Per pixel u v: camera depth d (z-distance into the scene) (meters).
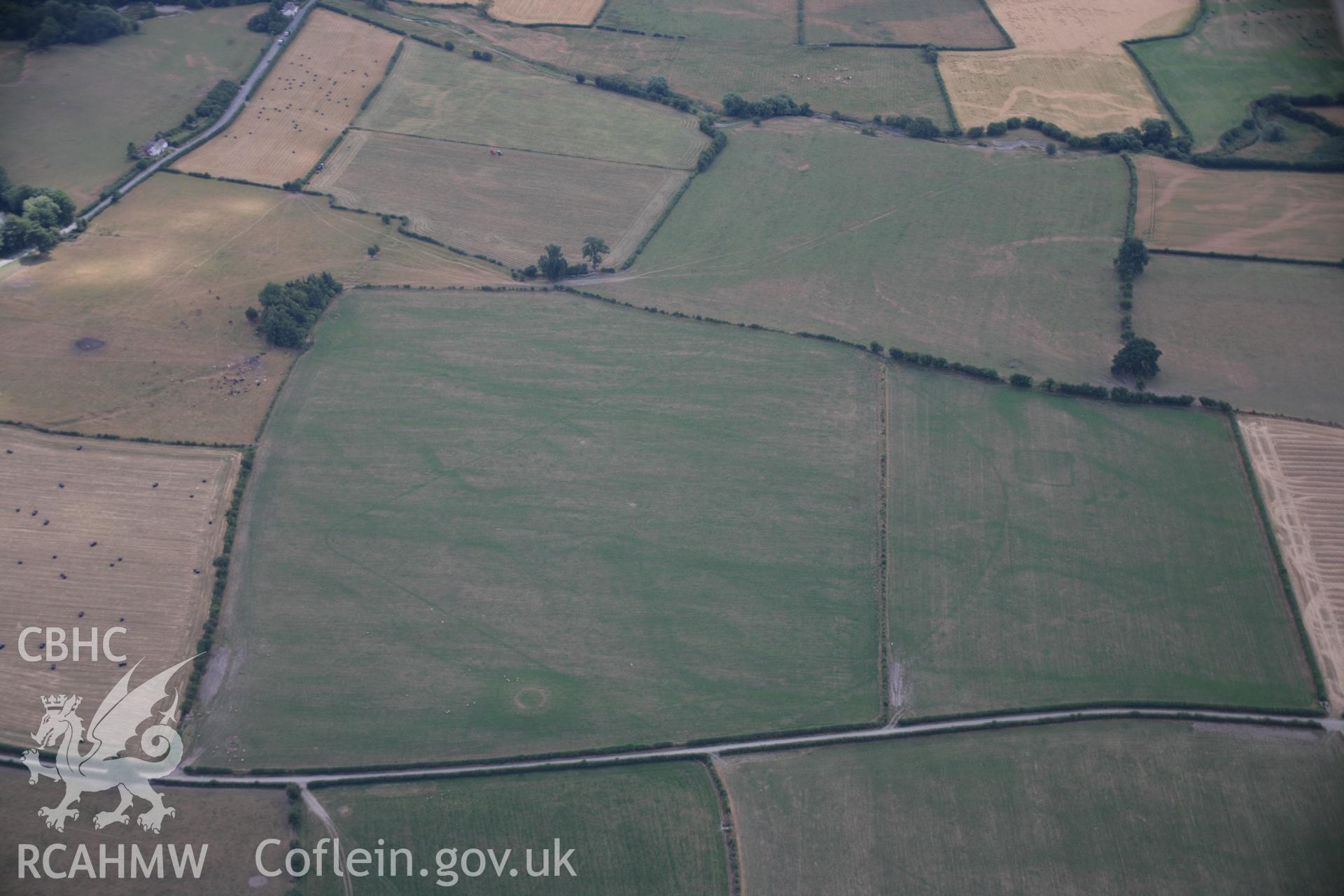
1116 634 181.88
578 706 170.75
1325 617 183.88
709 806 158.00
